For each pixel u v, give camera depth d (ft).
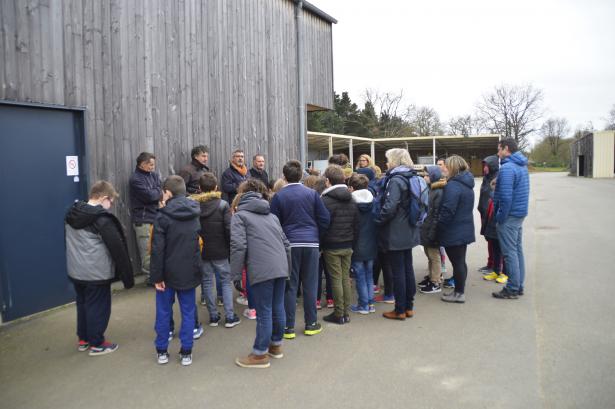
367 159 20.45
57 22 15.90
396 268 15.28
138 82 18.94
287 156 29.37
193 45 21.72
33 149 15.34
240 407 10.02
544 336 13.84
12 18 14.61
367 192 16.06
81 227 12.14
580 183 93.81
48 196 15.79
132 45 18.67
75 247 12.26
